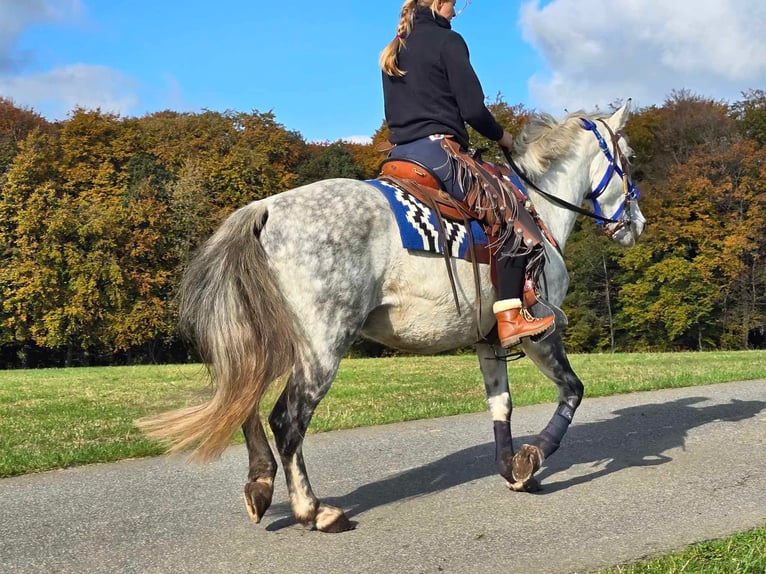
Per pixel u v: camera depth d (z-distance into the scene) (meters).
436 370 14.91
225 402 3.83
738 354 18.62
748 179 35.84
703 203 35.72
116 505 4.94
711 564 3.63
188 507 4.88
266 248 4.13
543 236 5.03
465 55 4.64
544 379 12.01
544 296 5.07
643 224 6.24
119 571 3.75
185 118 44.03
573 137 5.72
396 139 4.78
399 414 8.37
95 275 35.12
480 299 4.64
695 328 36.91
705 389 10.37
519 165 5.56
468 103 4.62
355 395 10.36
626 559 3.83
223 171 39.00
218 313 3.91
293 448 4.15
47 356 38.56
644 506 4.76
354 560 3.86
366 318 4.38
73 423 8.14
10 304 35.19
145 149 42.00
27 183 36.69
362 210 4.24
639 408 8.70
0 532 4.38
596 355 18.78
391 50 4.76
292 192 4.31
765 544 3.89
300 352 4.12
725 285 35.97
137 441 6.89
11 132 41.38
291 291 4.11
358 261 4.18
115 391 11.98
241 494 5.21
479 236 4.62
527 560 3.84
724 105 41.03
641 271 37.47
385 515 4.62
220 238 4.09
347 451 6.58
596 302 38.75
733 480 5.32
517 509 4.73
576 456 6.25
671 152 39.47
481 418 8.30
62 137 40.03
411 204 4.41
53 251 34.88
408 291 4.40
